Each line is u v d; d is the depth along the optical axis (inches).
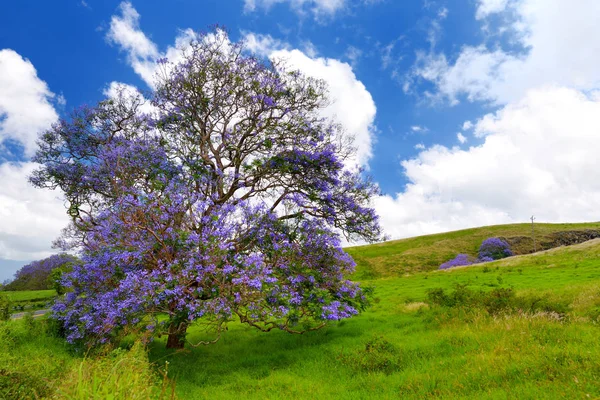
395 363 425.1
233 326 904.9
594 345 363.6
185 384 459.2
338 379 412.2
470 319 589.9
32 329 624.7
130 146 644.7
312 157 657.0
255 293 524.1
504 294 649.0
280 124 670.5
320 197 678.5
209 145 693.3
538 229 4018.2
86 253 596.7
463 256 3284.9
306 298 591.5
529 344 392.2
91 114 744.3
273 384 417.1
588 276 1160.2
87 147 760.3
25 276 1566.2
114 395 221.9
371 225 703.1
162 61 673.6
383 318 803.4
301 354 554.3
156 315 538.0
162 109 697.6
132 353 349.7
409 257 3531.0
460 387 313.3
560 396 251.6
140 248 531.8
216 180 654.5
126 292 513.7
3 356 350.3
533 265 1841.8
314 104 692.1
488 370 335.6
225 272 503.8
